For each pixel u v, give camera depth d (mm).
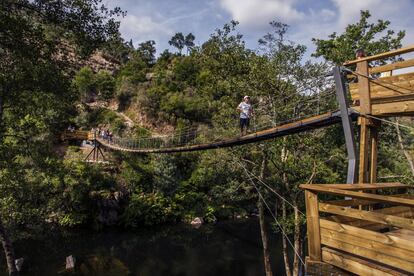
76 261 19094
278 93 14352
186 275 17609
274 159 14586
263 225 14953
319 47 14547
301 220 13023
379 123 5836
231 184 19328
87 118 48000
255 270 18484
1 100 13109
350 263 3814
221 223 30500
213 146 13000
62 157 34375
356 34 13266
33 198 17781
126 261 19688
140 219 29125
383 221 3551
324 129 13711
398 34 12883
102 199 28578
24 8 11570
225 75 15383
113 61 70812
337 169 16328
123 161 35562
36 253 20062
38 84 13047
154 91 50844
